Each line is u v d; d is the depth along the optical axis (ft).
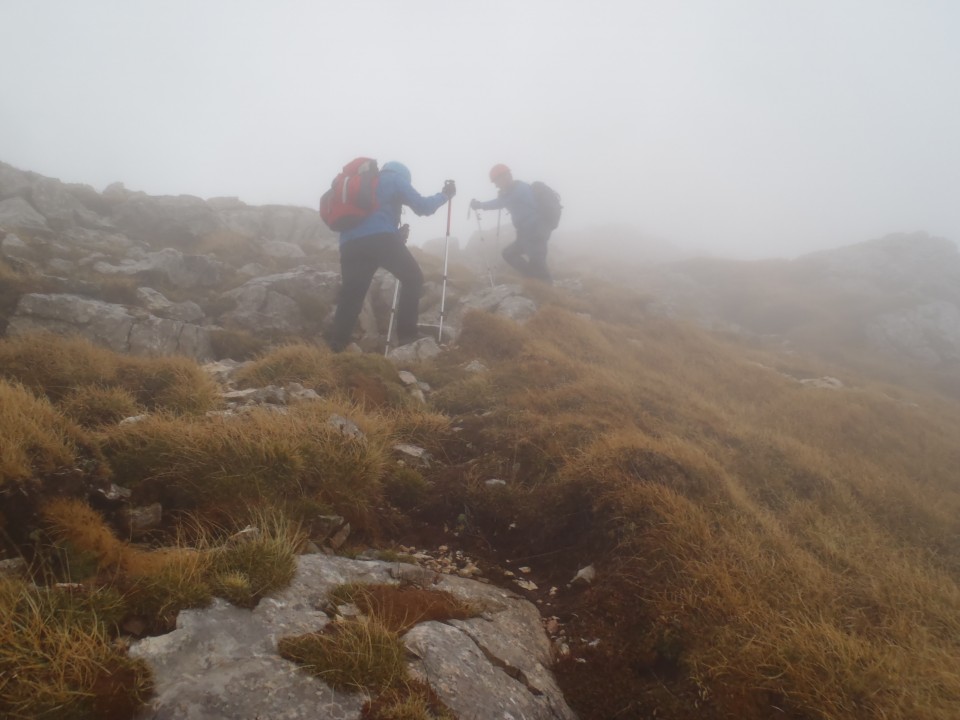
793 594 13.43
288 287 37.42
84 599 9.70
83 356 21.47
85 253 39.81
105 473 13.56
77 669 8.38
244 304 35.73
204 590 10.36
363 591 11.70
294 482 15.03
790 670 10.92
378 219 30.60
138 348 27.37
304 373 25.16
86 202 52.06
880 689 10.78
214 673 8.91
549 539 16.02
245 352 30.99
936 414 45.06
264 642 9.71
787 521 19.21
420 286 32.55
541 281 52.26
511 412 23.06
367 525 15.44
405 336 33.45
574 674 11.80
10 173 47.91
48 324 26.48
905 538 21.04
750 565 14.29
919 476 29.71
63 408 17.58
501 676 10.80
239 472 14.74
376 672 9.48
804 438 30.99
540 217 53.52
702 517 15.57
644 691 11.30
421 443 20.75
